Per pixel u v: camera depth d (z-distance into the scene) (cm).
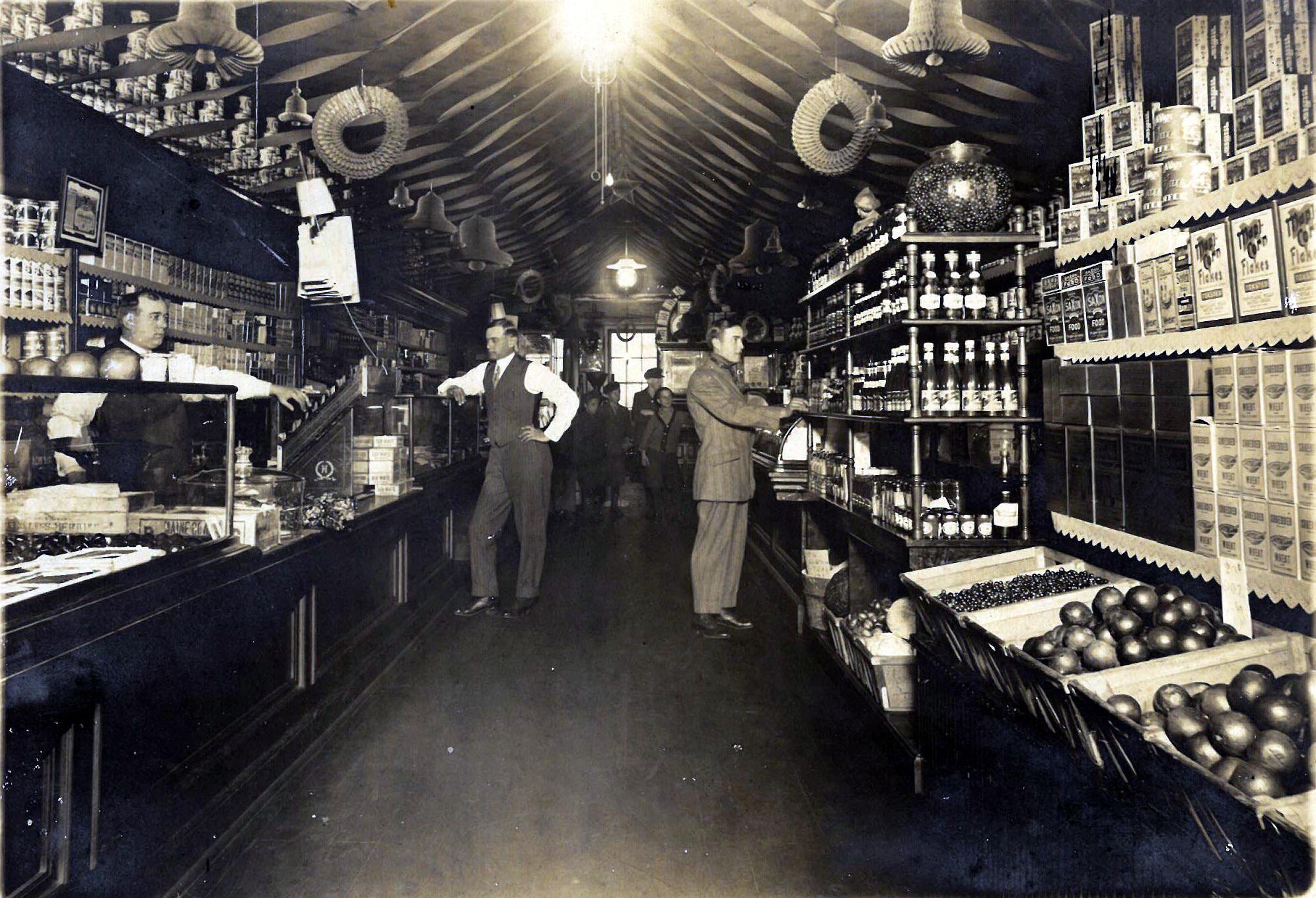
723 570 514
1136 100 242
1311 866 114
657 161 776
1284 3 177
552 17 417
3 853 172
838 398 521
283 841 269
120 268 415
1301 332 169
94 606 200
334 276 518
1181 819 143
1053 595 247
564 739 355
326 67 395
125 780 213
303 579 332
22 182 351
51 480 323
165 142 410
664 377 1244
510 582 672
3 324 353
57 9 335
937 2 238
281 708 309
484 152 615
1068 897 182
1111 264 238
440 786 309
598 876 247
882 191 525
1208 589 222
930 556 323
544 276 1186
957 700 256
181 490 293
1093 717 169
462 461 700
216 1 238
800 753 339
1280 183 174
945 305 329
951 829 259
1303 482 169
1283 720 148
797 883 243
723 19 388
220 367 516
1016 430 326
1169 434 213
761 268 867
